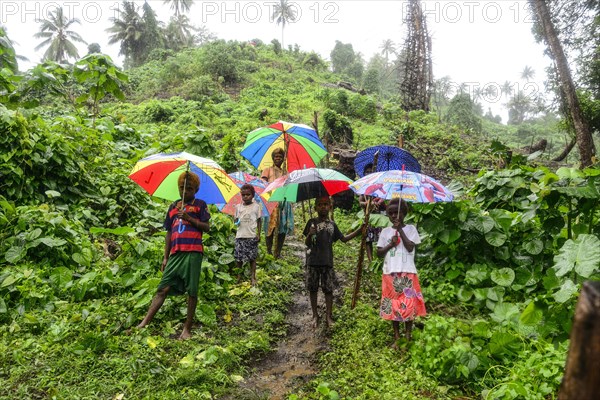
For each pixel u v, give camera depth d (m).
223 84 34.72
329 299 5.00
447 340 4.02
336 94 27.80
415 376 3.82
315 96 30.56
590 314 1.28
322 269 4.96
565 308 3.87
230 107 27.59
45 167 6.94
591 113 17.73
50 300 4.84
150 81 35.47
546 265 5.44
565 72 14.23
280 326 5.07
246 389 3.73
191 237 4.48
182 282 4.49
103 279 5.16
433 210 5.84
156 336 4.31
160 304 4.45
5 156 6.53
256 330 4.88
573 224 5.32
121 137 10.94
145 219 7.12
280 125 6.70
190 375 3.68
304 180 4.79
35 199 6.76
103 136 9.43
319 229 4.96
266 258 6.86
